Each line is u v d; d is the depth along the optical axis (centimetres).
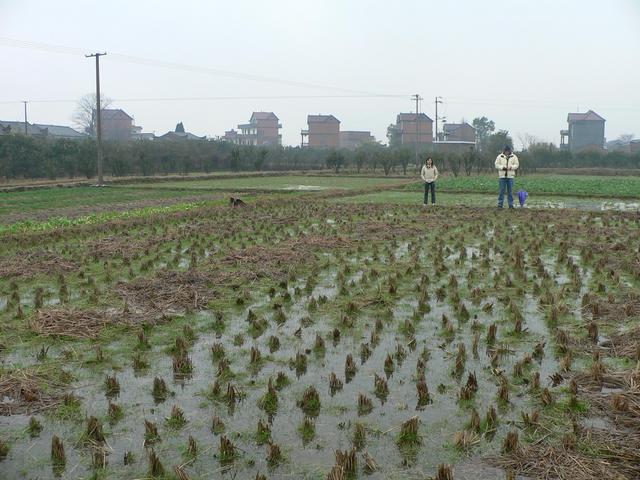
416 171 5194
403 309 741
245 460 405
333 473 371
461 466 396
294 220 1591
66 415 471
